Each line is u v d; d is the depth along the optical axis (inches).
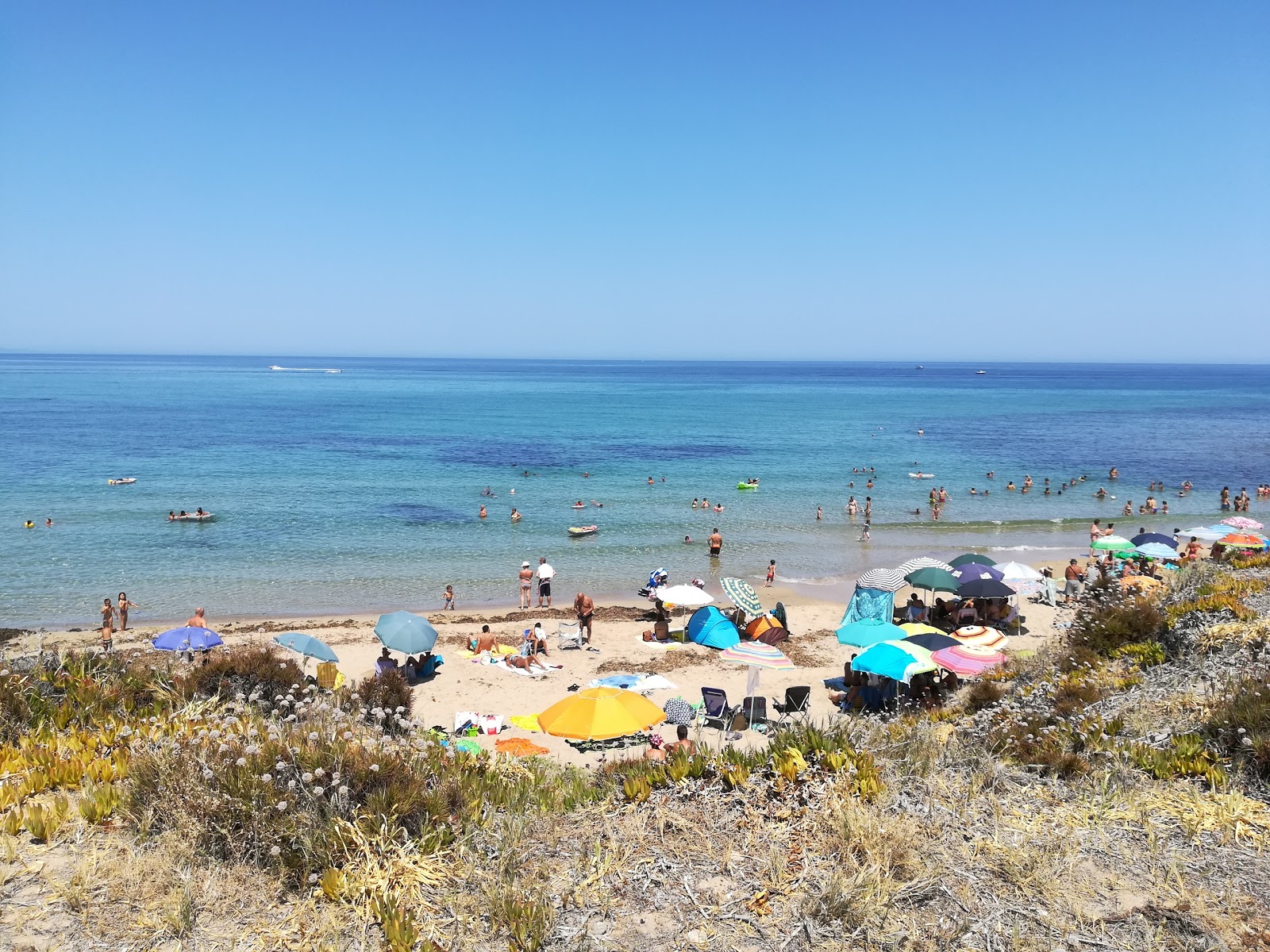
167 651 701.3
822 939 231.5
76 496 1865.2
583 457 2721.5
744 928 237.0
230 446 2864.2
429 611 1113.4
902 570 923.4
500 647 888.3
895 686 687.1
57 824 266.2
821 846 273.6
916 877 256.5
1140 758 339.9
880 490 2134.6
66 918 225.5
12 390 5876.0
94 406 4498.0
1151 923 235.6
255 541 1480.1
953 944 227.9
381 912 233.3
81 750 336.2
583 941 229.3
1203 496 2121.1
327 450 2805.1
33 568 1278.3
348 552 1421.0
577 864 265.6
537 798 324.5
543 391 7416.3
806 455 2822.3
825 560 1434.5
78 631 967.6
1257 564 758.5
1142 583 800.3
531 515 1755.7
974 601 961.5
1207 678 429.7
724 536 1599.4
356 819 268.5
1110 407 5703.7
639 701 521.3
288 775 284.7
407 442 3107.8
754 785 313.4
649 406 5433.1
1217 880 254.5
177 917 224.5
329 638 946.1
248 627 999.0
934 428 3983.8
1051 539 1622.8
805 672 823.7
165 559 1350.9
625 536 1584.6
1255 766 316.8
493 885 247.8
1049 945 226.7
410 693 606.2
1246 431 3878.0
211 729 336.8
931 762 336.8
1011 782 329.4
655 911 245.1
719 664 847.7
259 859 255.0
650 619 1051.9
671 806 301.7
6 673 405.1
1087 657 546.0
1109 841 279.1
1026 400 6599.4
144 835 263.7
